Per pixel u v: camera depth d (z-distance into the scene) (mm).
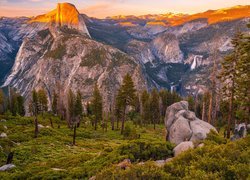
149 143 23109
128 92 84312
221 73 48531
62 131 84062
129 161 21047
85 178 20984
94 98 100438
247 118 37281
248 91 40844
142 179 12016
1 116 94750
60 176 22500
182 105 38188
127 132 79625
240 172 11750
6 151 44594
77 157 31531
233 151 14172
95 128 95500
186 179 11484
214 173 11703
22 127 79750
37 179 23344
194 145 21578
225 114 65688
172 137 32656
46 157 45344
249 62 38875
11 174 27844
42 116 116250
